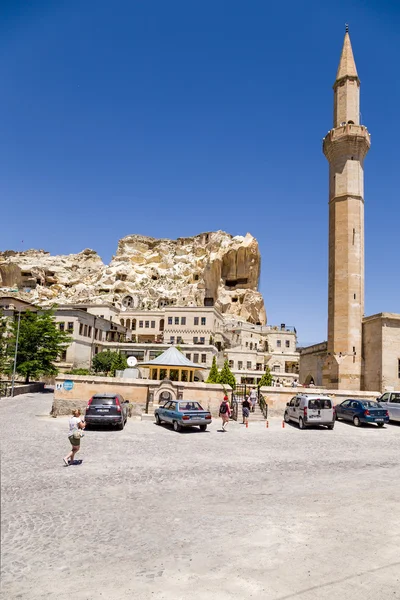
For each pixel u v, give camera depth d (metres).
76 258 137.62
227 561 6.96
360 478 12.83
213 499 10.42
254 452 16.75
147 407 26.78
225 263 108.81
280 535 8.10
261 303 106.38
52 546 7.44
